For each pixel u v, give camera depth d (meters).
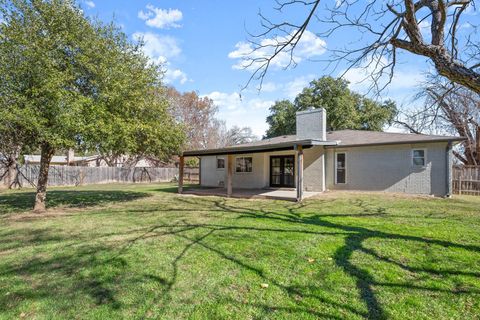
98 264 3.86
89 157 29.94
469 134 14.92
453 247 4.37
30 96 7.13
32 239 5.19
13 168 16.59
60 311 2.69
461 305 2.69
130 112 9.22
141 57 9.82
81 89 8.20
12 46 6.89
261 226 5.97
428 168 10.88
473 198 10.18
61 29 7.84
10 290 3.12
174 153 12.71
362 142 12.16
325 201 9.73
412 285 3.11
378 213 7.35
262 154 15.00
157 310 2.68
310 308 2.67
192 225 6.19
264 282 3.24
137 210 8.50
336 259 3.91
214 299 2.88
